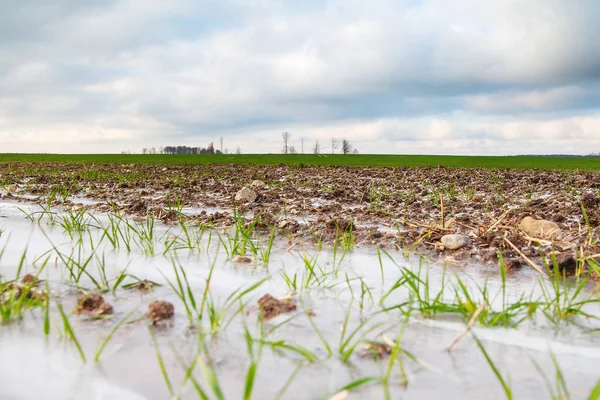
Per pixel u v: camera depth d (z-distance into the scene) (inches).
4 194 353.4
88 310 101.2
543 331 92.9
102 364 75.6
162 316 96.7
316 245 180.7
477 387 69.9
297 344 85.0
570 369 76.4
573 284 128.3
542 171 750.5
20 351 79.7
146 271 138.6
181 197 343.9
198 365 75.8
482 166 927.7
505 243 174.7
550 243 169.0
